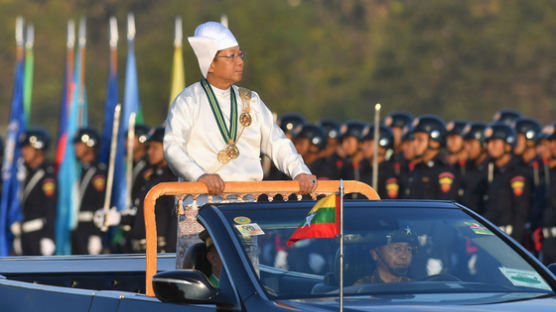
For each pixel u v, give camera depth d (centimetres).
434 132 3828
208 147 1795
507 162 3819
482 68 11788
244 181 1705
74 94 4862
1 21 12225
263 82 11456
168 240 2631
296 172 1777
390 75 12012
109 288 1981
